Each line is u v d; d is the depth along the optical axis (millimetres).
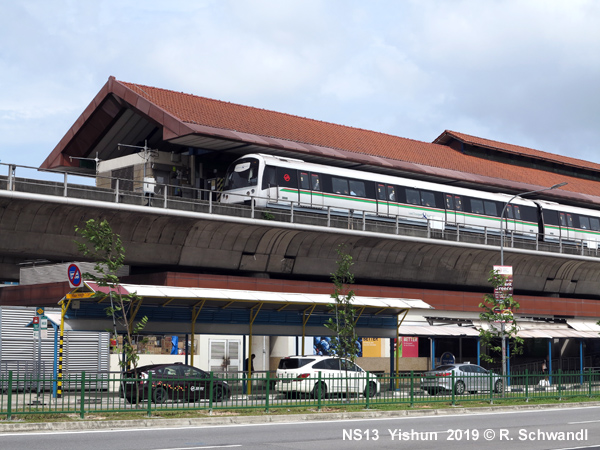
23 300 34500
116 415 20219
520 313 48562
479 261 48312
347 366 29094
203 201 35125
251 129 42031
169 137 38719
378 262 43656
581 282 56125
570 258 52844
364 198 42875
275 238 38500
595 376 32500
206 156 44281
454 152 59469
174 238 35250
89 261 36188
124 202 32656
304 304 31391
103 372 22078
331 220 39812
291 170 39719
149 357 39500
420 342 46750
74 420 18953
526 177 60125
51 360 31141
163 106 40000
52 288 32750
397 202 44656
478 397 27891
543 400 29844
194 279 34719
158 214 33469
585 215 57500
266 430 18797
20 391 28188
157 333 28656
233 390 22391
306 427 19625
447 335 38719
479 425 20703
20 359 30406
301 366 28172
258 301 29562
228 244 37188
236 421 20859
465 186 53000
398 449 15414
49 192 30438
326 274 41844
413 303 34562
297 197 39594
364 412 23312
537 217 53625
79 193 31188
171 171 43000
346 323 29797
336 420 21984
